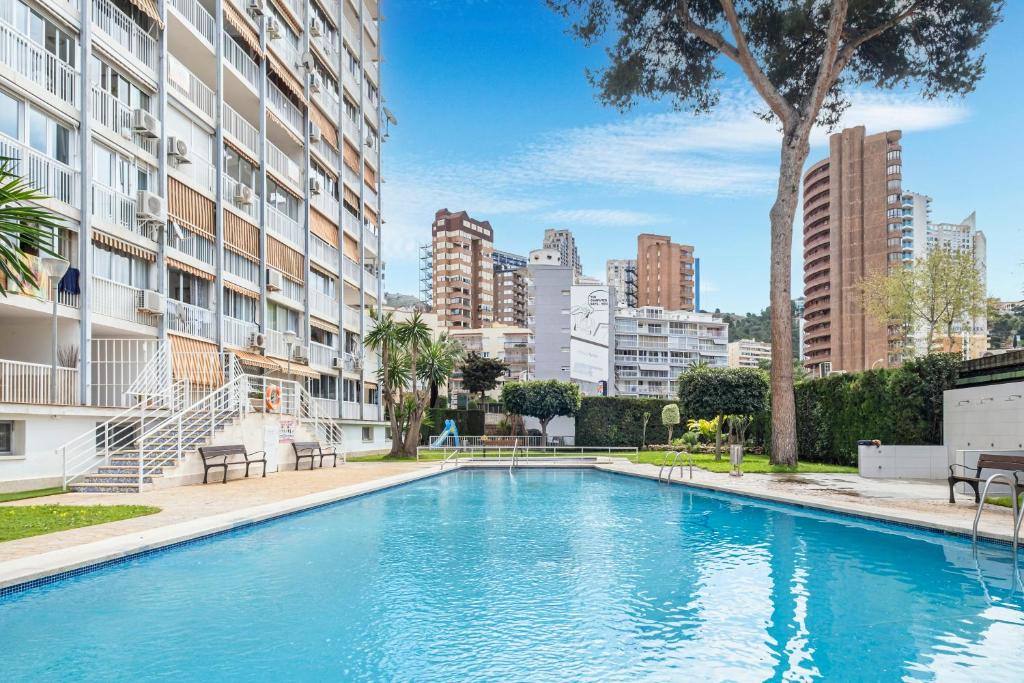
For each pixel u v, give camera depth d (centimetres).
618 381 12650
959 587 833
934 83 2844
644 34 2995
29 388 1633
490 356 12275
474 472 2841
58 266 1577
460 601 775
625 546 1120
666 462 3030
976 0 2567
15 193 975
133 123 2145
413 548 1090
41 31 1794
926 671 559
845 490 1767
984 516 1242
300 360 3316
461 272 15362
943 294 5762
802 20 2736
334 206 4041
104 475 1675
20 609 730
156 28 2297
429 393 4150
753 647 621
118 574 889
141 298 2144
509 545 1123
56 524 1105
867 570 933
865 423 2555
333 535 1208
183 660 585
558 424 6538
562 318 11412
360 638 645
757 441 3909
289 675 554
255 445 2238
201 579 870
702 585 852
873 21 2725
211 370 2391
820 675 552
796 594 805
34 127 1750
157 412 1922
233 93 3019
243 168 2973
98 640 635
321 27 3778
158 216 2164
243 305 2914
